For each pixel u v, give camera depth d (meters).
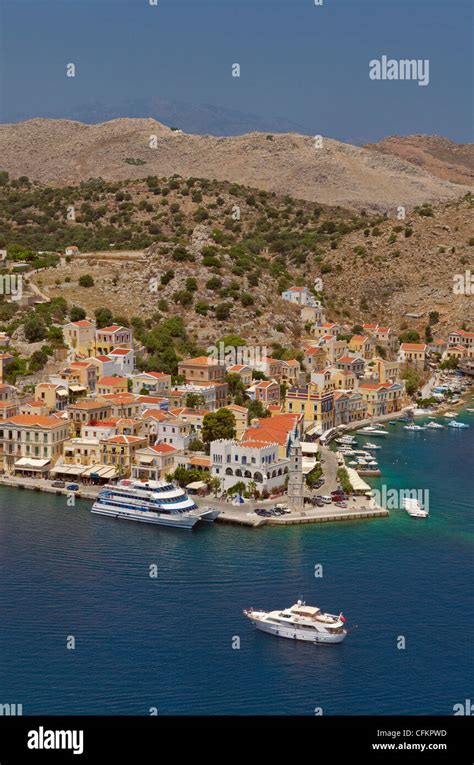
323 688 193.12
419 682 195.25
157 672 197.25
